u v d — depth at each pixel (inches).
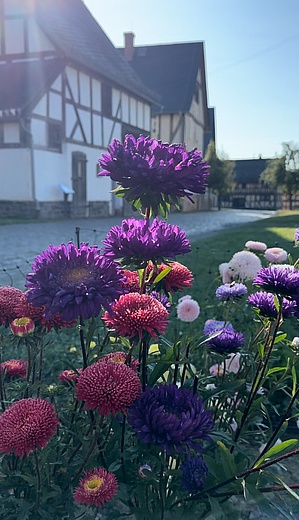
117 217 722.8
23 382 60.4
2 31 613.9
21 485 52.7
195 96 1143.6
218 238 395.2
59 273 45.0
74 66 630.5
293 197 1416.1
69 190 610.9
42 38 603.2
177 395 47.1
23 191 572.1
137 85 824.9
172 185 44.9
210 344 59.4
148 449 51.4
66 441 58.1
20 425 43.3
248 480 49.6
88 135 675.4
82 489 44.2
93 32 820.6
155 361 57.6
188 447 44.3
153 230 47.4
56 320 50.9
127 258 46.6
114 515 53.3
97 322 61.6
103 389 43.2
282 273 50.7
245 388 69.9
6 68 616.1
